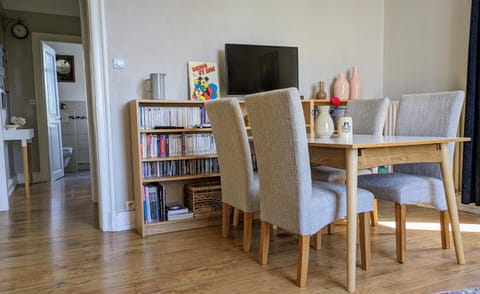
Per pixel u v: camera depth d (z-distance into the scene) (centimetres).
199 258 228
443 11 351
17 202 402
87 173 637
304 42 371
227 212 268
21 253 241
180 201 318
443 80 354
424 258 220
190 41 314
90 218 332
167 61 305
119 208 294
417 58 380
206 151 309
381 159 192
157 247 250
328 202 189
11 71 524
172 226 288
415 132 251
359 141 193
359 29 403
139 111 279
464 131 310
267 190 203
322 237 265
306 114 351
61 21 553
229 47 320
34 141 543
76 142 698
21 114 534
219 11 325
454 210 209
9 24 519
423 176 239
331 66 388
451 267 206
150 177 288
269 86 338
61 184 521
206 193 299
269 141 191
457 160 326
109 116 286
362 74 409
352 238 180
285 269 209
